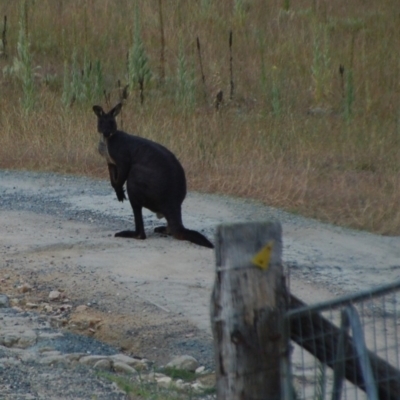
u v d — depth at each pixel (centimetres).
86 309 2333
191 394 1738
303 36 6481
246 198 3616
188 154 4159
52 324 2261
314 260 2812
